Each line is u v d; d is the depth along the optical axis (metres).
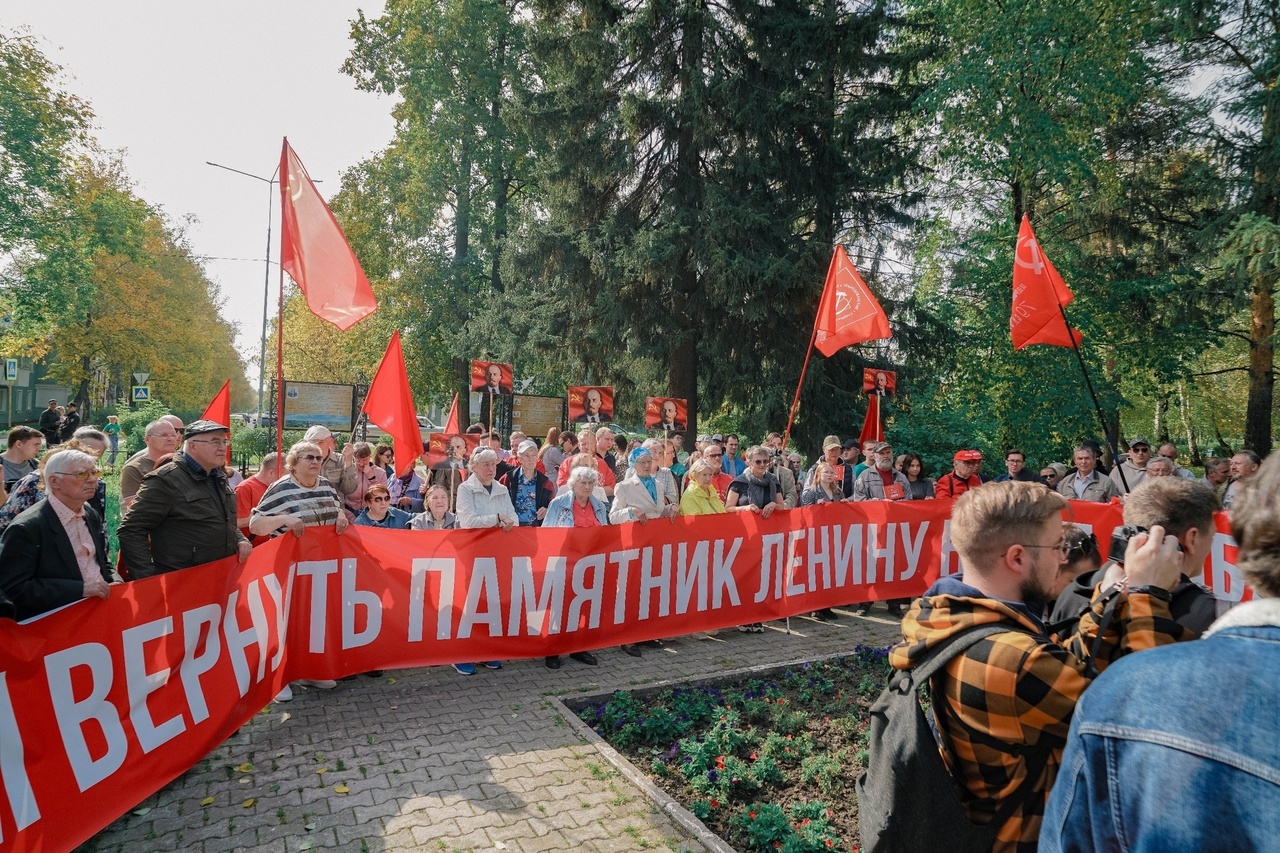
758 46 17.20
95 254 35.59
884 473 9.07
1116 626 1.95
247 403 89.94
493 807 3.94
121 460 25.27
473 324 24.20
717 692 5.60
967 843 1.70
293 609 5.27
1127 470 9.43
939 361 17.25
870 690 5.68
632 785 4.20
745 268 15.77
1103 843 0.96
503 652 6.07
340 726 4.94
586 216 19.14
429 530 5.82
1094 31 14.22
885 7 16.56
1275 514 0.97
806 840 3.53
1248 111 15.26
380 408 6.89
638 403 22.23
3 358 30.45
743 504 7.93
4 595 3.74
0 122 24.70
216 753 4.52
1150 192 17.69
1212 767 0.85
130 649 3.71
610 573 6.56
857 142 17.47
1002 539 1.89
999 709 1.65
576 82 18.42
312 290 6.25
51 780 3.22
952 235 18.67
